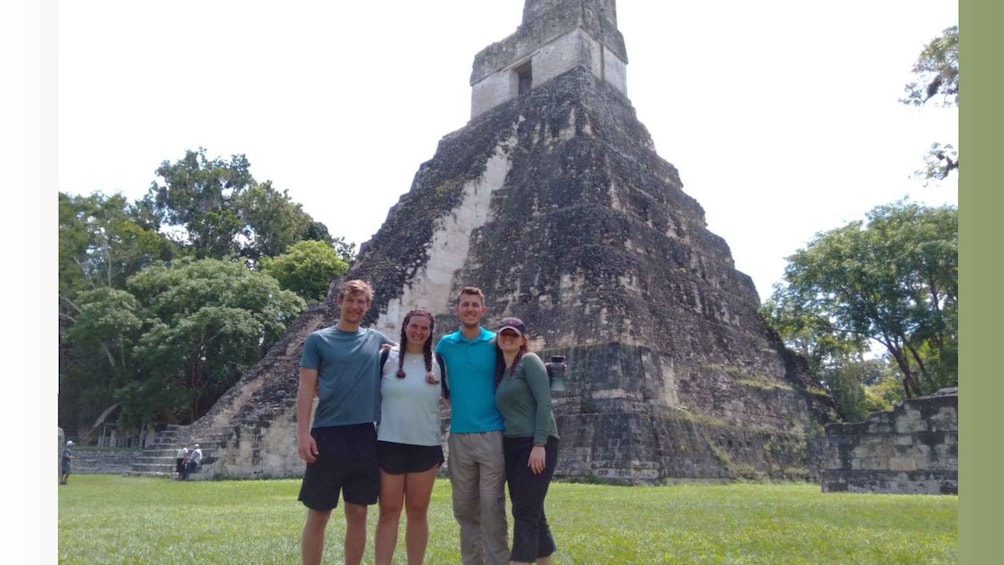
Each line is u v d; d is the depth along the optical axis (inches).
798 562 240.2
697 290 993.5
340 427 207.9
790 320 1170.6
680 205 1123.9
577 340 791.7
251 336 1360.7
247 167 2071.9
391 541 212.4
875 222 1181.1
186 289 1389.0
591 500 484.4
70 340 1416.1
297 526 345.1
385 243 1062.4
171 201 1982.0
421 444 215.2
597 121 1057.5
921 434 587.8
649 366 764.6
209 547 277.1
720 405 873.5
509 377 217.6
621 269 836.0
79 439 1524.4
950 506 425.1
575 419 730.8
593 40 1157.1
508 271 932.6
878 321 1144.2
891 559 245.0
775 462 882.1
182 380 1382.9
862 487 606.9
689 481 719.7
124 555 261.6
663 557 249.8
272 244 2005.4
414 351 222.4
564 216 912.9
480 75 1277.1
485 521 212.5
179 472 832.3
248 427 802.8
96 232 1638.8
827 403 1055.0
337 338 217.8
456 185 1052.5
